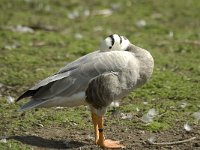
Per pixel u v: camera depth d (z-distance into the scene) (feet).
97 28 74.74
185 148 36.78
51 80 36.65
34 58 60.08
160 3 87.56
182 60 60.03
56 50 63.72
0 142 36.76
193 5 86.94
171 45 66.74
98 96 36.58
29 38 68.44
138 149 36.60
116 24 76.74
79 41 67.87
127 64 37.09
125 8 84.89
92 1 88.74
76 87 36.94
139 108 44.86
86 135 39.34
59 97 36.91
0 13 79.92
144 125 41.06
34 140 37.86
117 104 45.19
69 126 41.06
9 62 58.18
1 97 48.01
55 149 36.50
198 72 55.47
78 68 37.37
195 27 75.87
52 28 73.56
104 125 41.32
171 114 43.39
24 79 52.90
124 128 40.70
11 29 72.23
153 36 71.15
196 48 65.51
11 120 41.98
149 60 38.29
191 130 40.09
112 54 37.40
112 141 37.50
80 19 79.30
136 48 39.19
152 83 51.06
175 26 76.18
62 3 86.99
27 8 83.35
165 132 39.99
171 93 48.62
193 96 47.91
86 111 44.39
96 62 37.09
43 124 41.32
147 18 79.82
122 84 37.01
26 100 46.80
